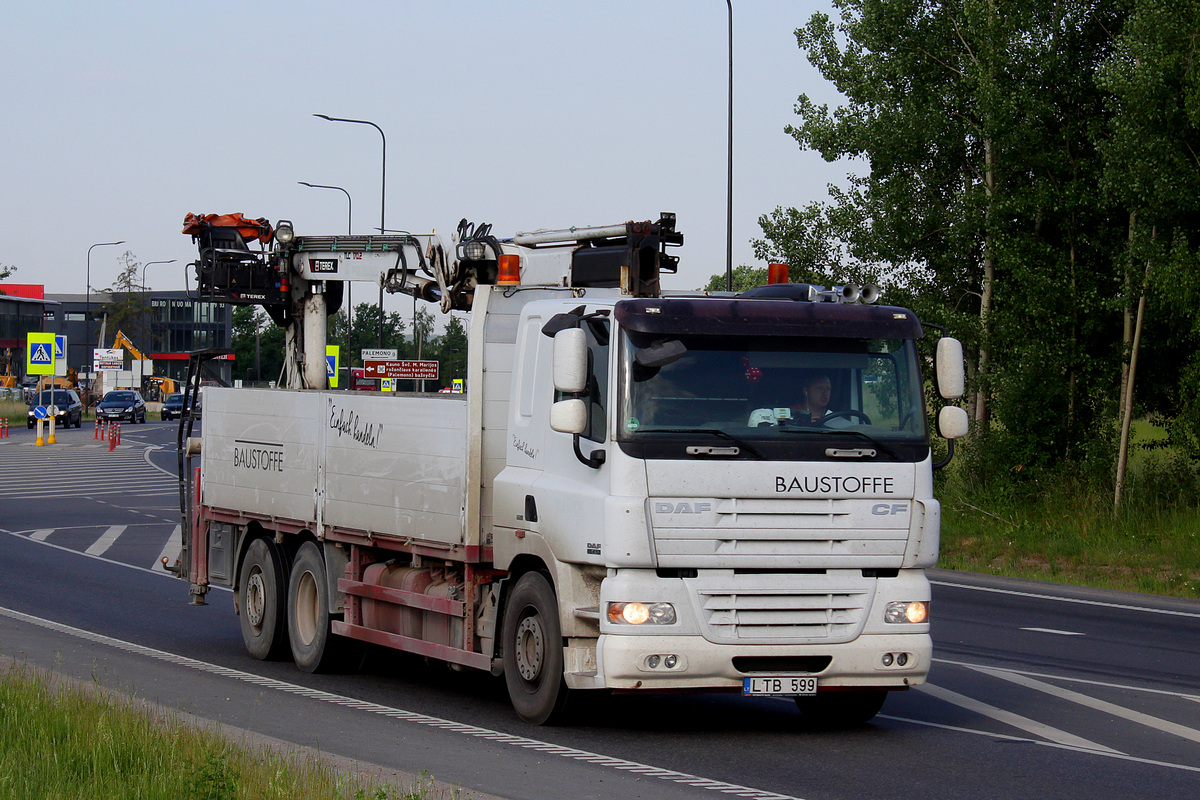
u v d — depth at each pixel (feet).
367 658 75.36
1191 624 96.37
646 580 52.01
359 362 302.86
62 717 49.24
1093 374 156.46
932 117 159.22
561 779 46.88
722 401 53.11
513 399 60.39
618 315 52.95
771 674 53.16
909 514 54.39
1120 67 136.98
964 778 48.80
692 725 59.11
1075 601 109.81
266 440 79.36
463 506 60.80
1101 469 150.20
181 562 90.02
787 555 52.95
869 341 55.21
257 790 39.45
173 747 44.01
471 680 73.20
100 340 597.11
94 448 331.98
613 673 51.75
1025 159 154.61
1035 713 63.10
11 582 113.39
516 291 62.18
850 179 173.06
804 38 174.70
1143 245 138.41
